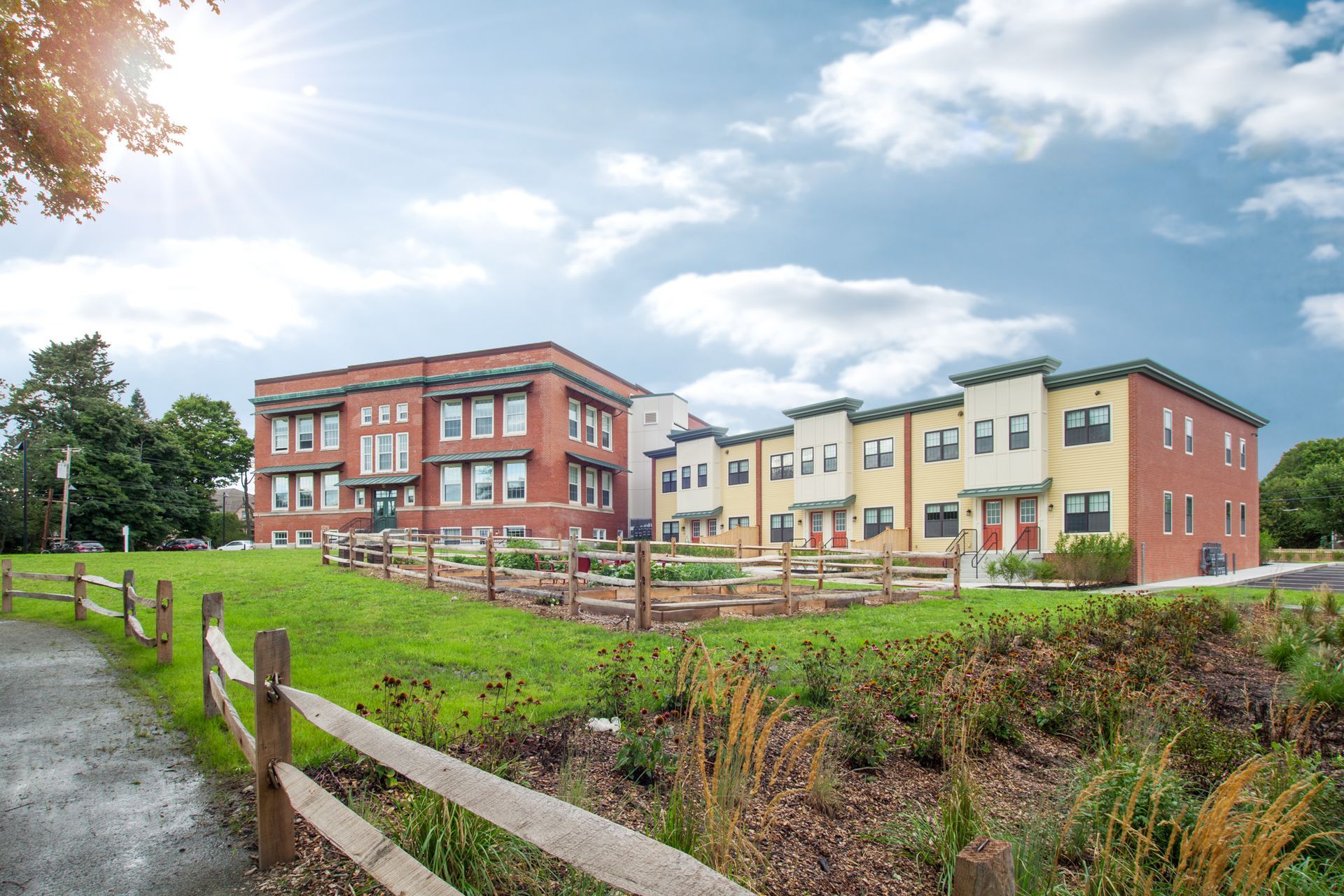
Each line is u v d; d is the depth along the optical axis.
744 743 3.64
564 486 35.66
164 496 54.41
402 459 37.12
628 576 13.09
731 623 10.72
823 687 6.42
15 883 3.52
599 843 1.83
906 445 29.92
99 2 7.50
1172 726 5.81
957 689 5.93
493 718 4.88
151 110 8.62
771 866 3.83
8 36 7.38
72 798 4.48
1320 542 57.16
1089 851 4.24
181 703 6.29
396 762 2.50
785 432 35.59
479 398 36.41
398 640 8.85
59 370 57.09
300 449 40.06
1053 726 6.52
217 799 4.48
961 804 4.12
